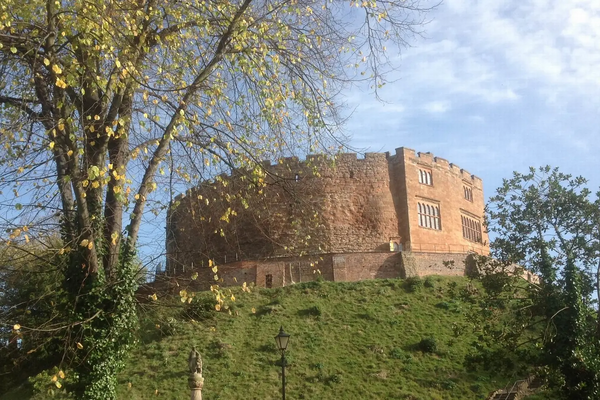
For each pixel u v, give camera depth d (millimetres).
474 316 25766
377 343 38156
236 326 40750
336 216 51406
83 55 12664
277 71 14555
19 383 31781
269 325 40875
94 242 12570
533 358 25062
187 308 17562
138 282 14000
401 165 54094
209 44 14227
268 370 35406
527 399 30516
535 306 24609
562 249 24781
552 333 23375
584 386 22156
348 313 42469
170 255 13680
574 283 23625
